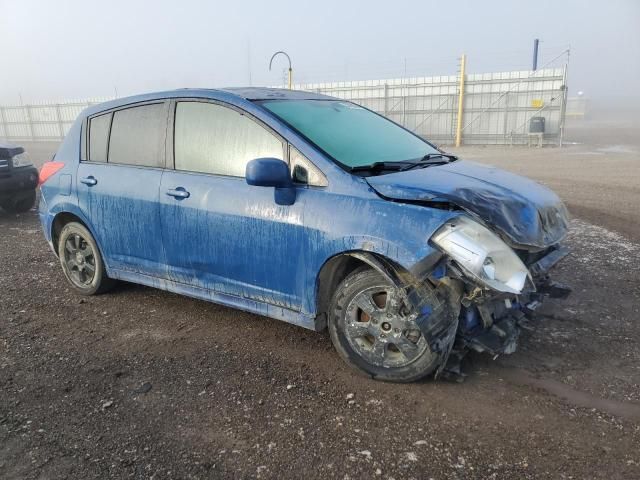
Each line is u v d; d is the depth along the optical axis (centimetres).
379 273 334
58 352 403
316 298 358
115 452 285
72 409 326
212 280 411
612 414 307
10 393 346
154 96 446
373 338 348
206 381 355
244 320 454
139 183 441
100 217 474
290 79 2247
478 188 342
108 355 396
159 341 418
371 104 2820
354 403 324
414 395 331
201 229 403
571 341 399
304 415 313
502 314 340
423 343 329
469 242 302
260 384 349
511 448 279
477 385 340
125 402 332
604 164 1608
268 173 338
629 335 408
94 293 518
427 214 315
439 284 320
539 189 390
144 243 448
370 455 277
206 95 414
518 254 338
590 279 535
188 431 301
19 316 475
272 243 367
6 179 863
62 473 269
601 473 259
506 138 2488
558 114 2341
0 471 272
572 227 770
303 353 391
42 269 613
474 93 2520
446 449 280
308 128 384
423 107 2683
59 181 506
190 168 416
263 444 288
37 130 3772
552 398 324
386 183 335
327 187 348
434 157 430
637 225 776
